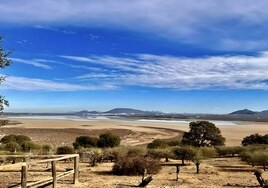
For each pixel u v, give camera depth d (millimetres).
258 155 27172
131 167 22469
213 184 19172
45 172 20891
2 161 24266
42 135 78062
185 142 48156
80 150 32594
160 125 126750
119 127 112438
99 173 23078
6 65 16078
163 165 28203
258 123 153875
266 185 17391
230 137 72062
